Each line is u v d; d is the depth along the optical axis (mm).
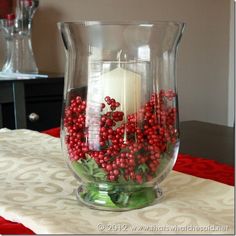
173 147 627
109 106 586
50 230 524
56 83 1942
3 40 2195
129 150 588
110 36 599
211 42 3195
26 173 803
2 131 1197
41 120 1912
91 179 619
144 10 2787
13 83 1799
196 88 3158
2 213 604
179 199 652
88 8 2531
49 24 2391
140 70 600
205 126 1441
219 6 3211
